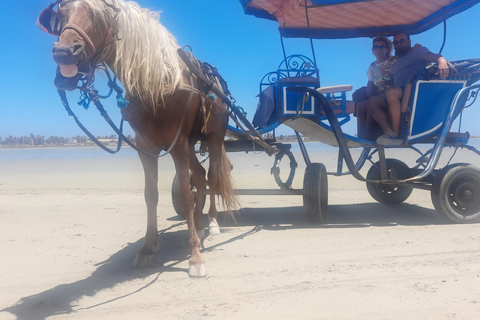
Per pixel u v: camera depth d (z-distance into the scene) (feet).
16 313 11.41
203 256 16.24
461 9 21.30
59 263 15.72
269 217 23.75
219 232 20.01
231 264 15.19
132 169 62.95
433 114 21.07
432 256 15.51
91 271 14.84
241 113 17.52
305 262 15.19
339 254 16.06
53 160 92.79
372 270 14.12
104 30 12.39
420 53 21.67
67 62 11.06
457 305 11.19
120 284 13.52
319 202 20.86
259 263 15.23
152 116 13.92
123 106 13.23
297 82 20.27
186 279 13.84
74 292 12.88
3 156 123.13
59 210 26.45
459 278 13.20
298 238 18.62
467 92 21.21
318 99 19.95
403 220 22.20
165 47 13.98
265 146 20.48
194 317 10.96
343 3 19.60
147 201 15.55
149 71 13.21
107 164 76.64
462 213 20.75
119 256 16.55
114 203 29.17
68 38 11.28
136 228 21.29
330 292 12.31
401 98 21.27
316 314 10.91
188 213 14.74
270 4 21.30
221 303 11.82
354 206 26.71
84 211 26.05
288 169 54.70
